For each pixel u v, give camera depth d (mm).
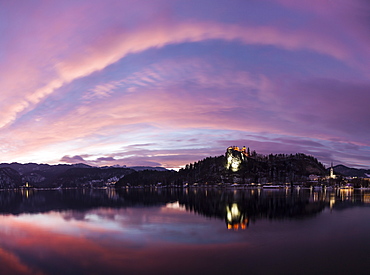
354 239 45844
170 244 42500
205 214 79375
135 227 57281
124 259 35562
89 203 124875
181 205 111188
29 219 71312
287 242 43719
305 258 35688
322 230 53281
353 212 83062
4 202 139750
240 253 37688
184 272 31078
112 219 69562
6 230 54906
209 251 38719
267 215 76312
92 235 49406
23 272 31578
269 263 33906
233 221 65125
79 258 36188
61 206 110438
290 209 92438
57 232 52469
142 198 161875
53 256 37156
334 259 35344
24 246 42125
